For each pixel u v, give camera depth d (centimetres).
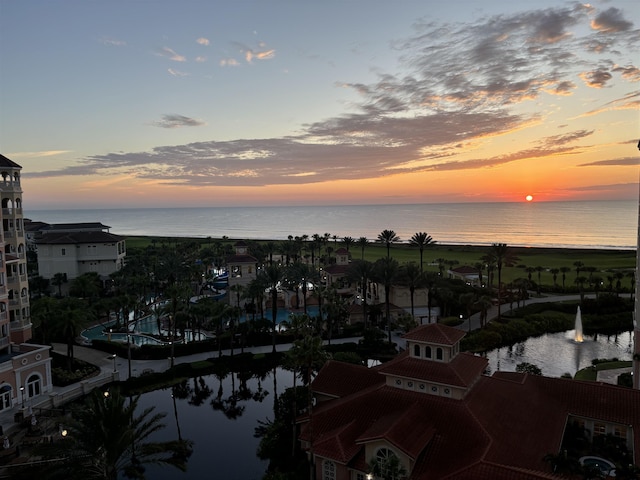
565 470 2867
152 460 3145
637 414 3600
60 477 2697
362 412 3578
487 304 7806
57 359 6334
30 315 6481
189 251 16050
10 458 3656
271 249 15175
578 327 7819
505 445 3027
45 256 11350
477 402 3450
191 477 3759
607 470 3195
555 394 4009
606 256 18525
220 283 12556
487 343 7169
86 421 2781
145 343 7812
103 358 6719
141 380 5788
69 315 5825
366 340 6950
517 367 5619
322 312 8031
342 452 3142
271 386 5953
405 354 4100
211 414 5112
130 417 2883
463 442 3053
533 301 9900
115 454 2753
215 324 7212
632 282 11369
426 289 9131
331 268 11319
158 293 11100
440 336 3669
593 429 3744
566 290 11181
